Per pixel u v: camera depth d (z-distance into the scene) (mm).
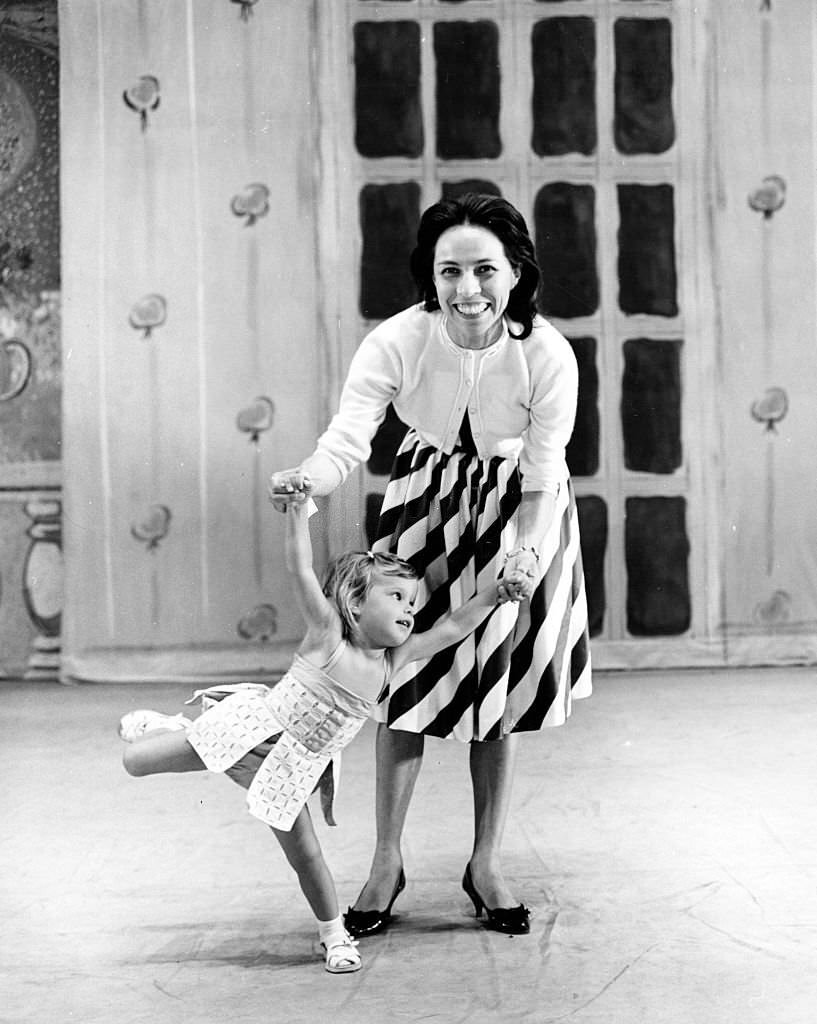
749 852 3004
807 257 5559
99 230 5457
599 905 2654
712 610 5574
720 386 5562
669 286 5551
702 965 2326
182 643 5512
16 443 5551
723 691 4996
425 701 2561
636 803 3449
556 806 3424
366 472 5461
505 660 2543
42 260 5555
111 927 2561
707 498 5566
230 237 5480
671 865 2916
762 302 5559
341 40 5465
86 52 5430
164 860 3004
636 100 5523
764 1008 2137
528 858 2979
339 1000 2188
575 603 2689
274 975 2305
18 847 3115
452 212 2420
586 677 2727
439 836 3186
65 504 5465
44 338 5555
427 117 5504
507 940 2465
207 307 5480
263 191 5480
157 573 5500
